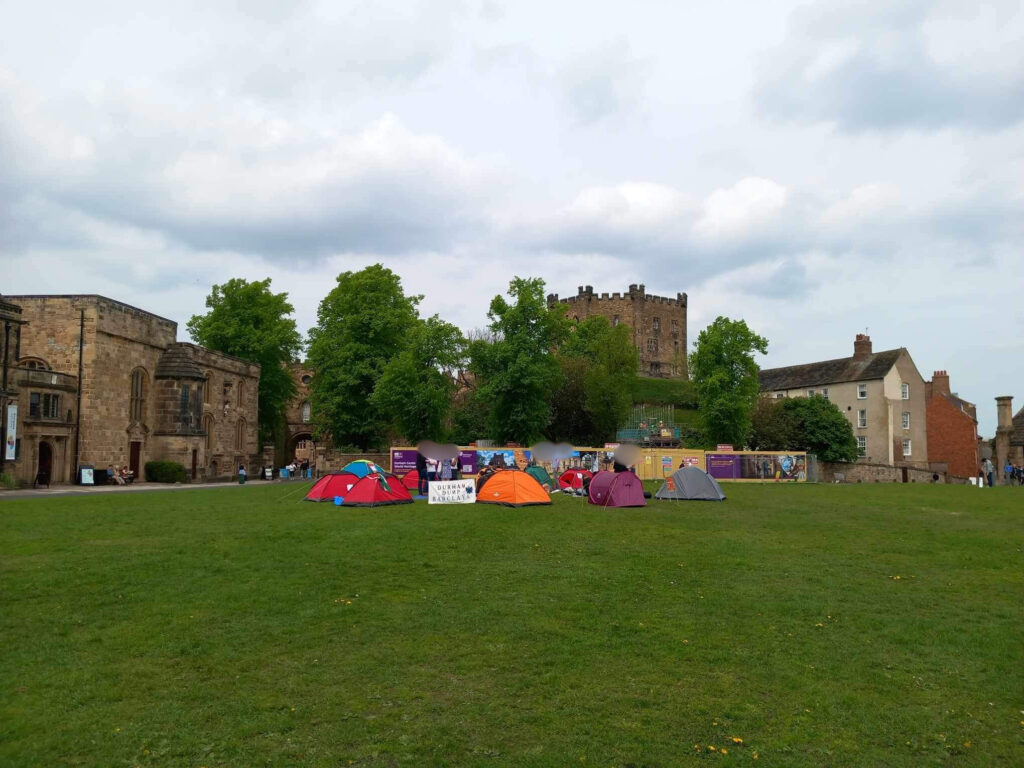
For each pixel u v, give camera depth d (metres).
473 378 77.94
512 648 10.45
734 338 62.78
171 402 52.75
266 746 7.41
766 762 7.32
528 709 8.42
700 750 7.52
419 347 59.47
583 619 11.92
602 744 7.61
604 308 142.25
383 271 66.25
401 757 7.24
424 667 9.69
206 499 31.72
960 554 18.67
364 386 64.50
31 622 11.05
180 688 8.79
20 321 42.88
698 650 10.51
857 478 73.44
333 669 9.54
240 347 67.81
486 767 7.07
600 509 28.61
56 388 43.72
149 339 52.09
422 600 12.93
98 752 7.19
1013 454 85.00
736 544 19.66
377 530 20.83
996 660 10.32
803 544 20.06
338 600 12.75
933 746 7.75
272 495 34.75
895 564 17.23
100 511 25.19
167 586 13.40
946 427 88.19
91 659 9.62
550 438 77.62
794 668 9.89
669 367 142.50
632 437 79.19
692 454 55.62
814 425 73.94
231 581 13.91
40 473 42.31
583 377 77.31
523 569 15.66
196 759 7.11
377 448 65.88
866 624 11.97
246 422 64.94
